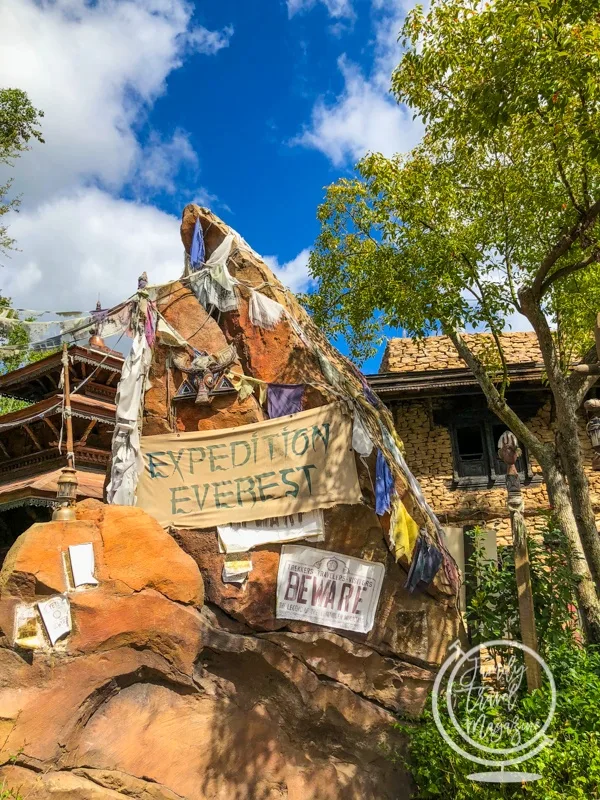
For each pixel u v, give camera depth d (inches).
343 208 722.8
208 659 320.5
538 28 418.0
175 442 358.3
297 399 363.3
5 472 735.7
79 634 285.6
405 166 597.6
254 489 348.5
